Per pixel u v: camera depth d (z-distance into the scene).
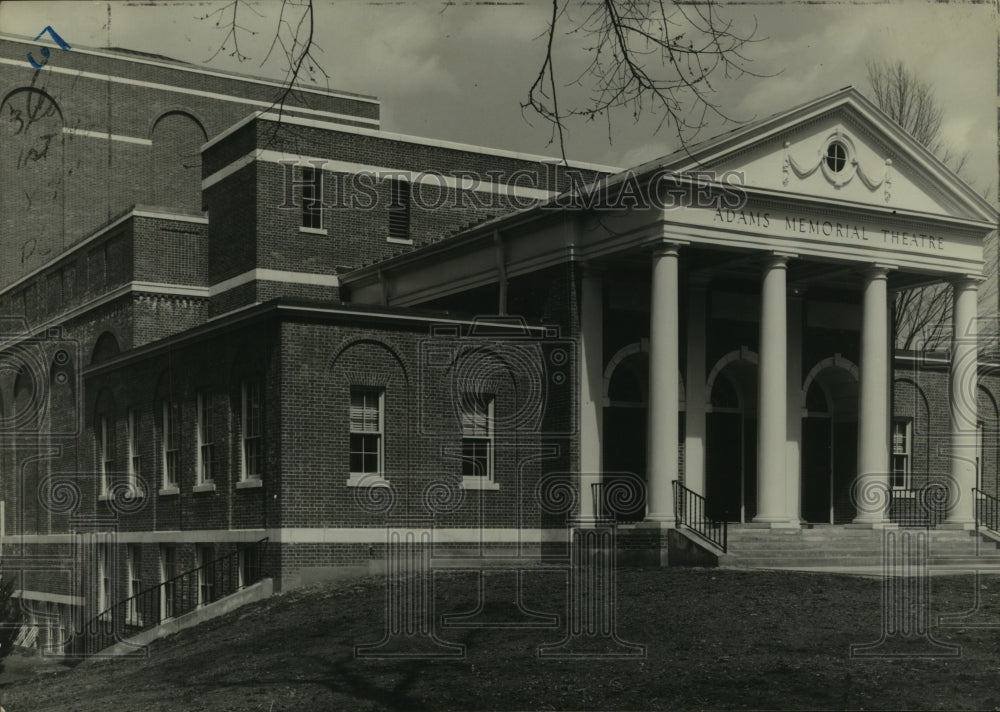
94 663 24.30
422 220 39.09
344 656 18.89
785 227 28.89
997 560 28.25
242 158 37.62
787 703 14.88
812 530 28.52
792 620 19.11
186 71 49.88
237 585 28.09
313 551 26.64
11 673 25.92
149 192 49.06
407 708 15.51
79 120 47.81
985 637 18.00
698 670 16.47
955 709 14.50
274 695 16.77
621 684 16.02
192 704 16.81
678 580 23.11
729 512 32.09
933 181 30.72
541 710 15.08
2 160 46.62
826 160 29.45
